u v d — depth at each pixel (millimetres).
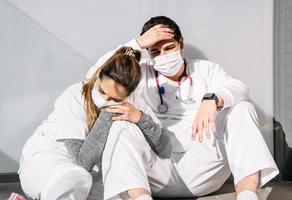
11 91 2471
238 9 2570
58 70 2492
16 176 2494
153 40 2082
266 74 2605
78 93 1942
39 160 1866
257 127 1883
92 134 1791
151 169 1945
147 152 1855
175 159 2070
